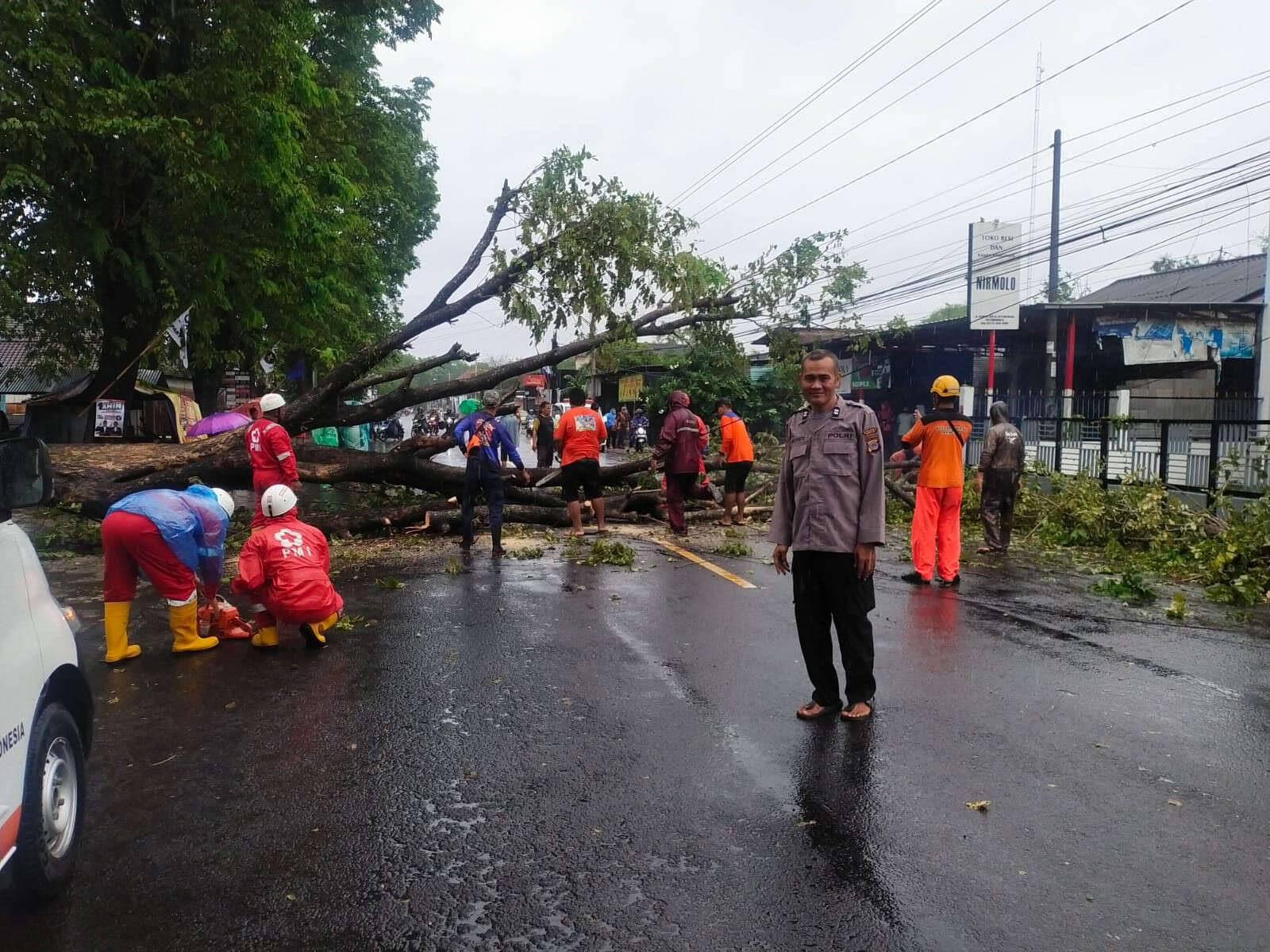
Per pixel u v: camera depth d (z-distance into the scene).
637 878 3.11
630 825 3.51
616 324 10.72
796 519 4.73
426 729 4.55
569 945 2.73
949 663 5.71
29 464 2.99
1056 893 3.01
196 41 15.92
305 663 5.75
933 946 2.71
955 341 25.58
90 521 11.25
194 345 20.08
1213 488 12.77
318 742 4.39
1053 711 4.82
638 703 4.94
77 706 3.38
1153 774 3.99
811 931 2.79
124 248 16.64
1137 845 3.34
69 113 13.80
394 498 13.88
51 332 19.31
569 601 7.53
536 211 10.16
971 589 8.26
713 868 3.18
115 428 17.12
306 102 17.44
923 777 3.94
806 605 4.73
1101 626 6.83
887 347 26.33
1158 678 5.44
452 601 7.53
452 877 3.13
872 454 4.58
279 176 16.80
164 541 5.76
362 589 8.09
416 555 9.96
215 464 10.89
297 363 25.45
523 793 3.79
